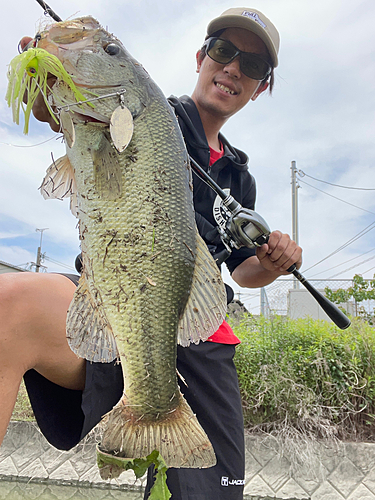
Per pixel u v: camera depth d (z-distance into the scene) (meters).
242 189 2.24
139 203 1.06
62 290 1.18
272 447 3.40
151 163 1.09
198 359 1.72
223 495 1.56
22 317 1.05
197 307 1.17
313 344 4.07
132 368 1.05
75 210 1.13
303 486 3.24
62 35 1.11
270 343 4.00
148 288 1.06
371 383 3.78
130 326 1.05
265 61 2.06
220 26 2.05
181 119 1.94
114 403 1.34
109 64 1.11
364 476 3.23
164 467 1.00
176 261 1.10
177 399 1.09
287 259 1.81
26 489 3.39
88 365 1.24
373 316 6.57
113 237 1.04
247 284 2.36
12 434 3.65
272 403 3.61
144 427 1.03
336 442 3.37
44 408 1.27
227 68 2.00
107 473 0.98
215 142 2.24
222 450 1.62
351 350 3.92
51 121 1.38
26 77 0.98
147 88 1.15
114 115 1.03
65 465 3.49
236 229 1.72
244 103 2.12
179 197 1.13
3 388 0.99
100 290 1.05
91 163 1.05
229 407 1.69
